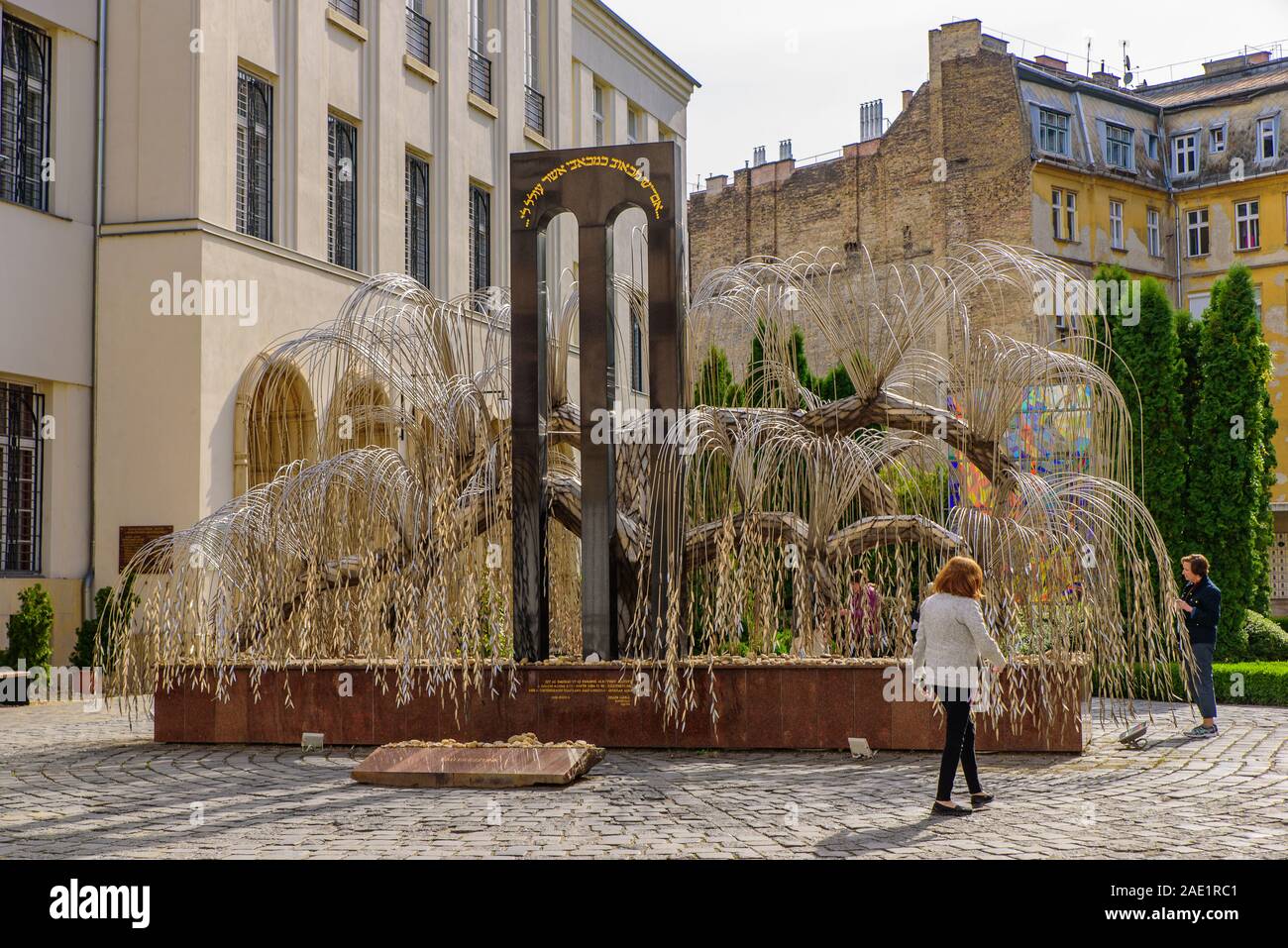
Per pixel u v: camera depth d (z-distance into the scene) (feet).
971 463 42.96
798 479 41.47
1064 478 40.65
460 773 32.81
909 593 41.04
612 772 35.14
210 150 65.21
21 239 60.90
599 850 24.07
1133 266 159.74
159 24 64.95
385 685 41.37
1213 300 69.31
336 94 77.41
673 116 129.90
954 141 149.59
